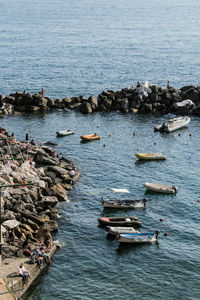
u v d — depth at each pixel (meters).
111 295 48.66
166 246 59.09
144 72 170.38
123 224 63.41
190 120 115.75
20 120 110.50
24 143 87.25
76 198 71.50
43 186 69.25
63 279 51.16
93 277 51.84
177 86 150.62
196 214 68.12
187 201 72.12
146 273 53.00
